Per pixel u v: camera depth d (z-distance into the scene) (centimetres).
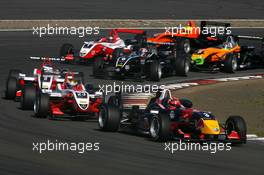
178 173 6253
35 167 6288
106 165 6469
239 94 12456
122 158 6794
